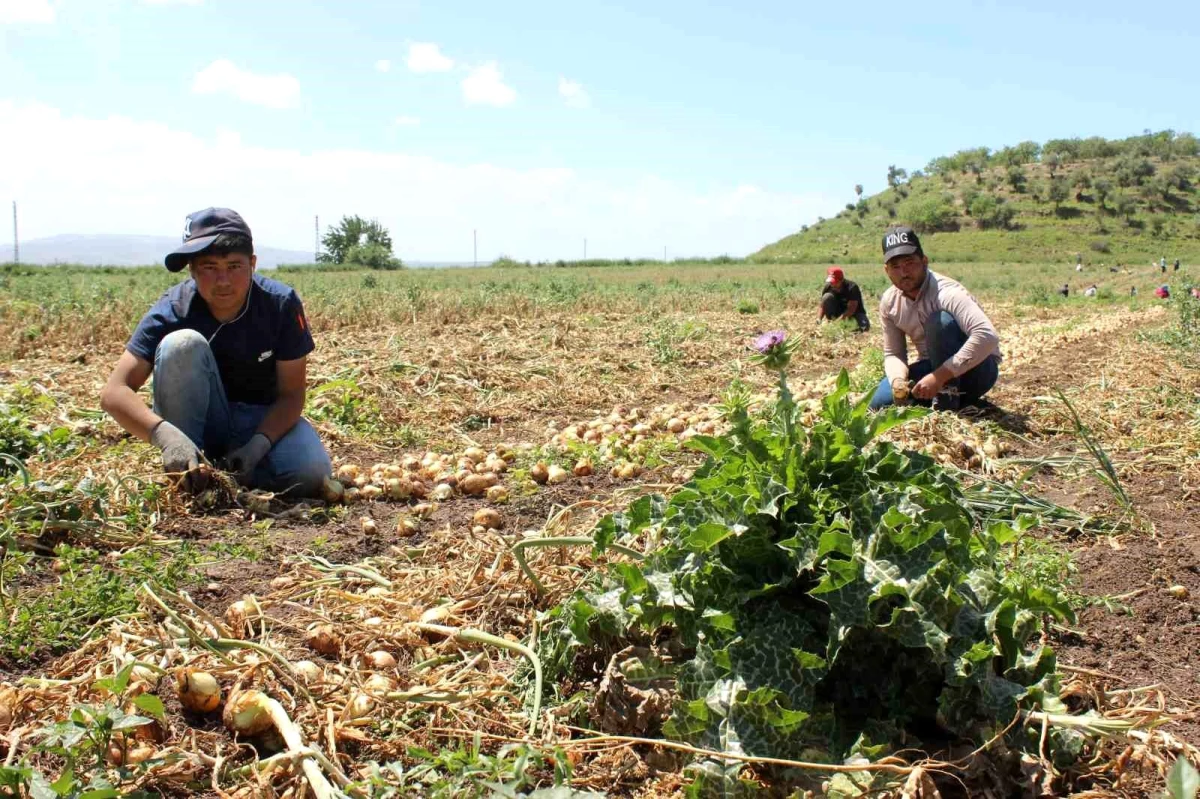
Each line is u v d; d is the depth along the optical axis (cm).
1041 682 229
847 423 259
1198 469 531
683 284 3142
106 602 304
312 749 216
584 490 504
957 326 641
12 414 521
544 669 271
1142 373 899
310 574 362
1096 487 509
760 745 213
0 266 5012
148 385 702
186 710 244
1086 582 366
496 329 1298
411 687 264
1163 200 13875
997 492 457
